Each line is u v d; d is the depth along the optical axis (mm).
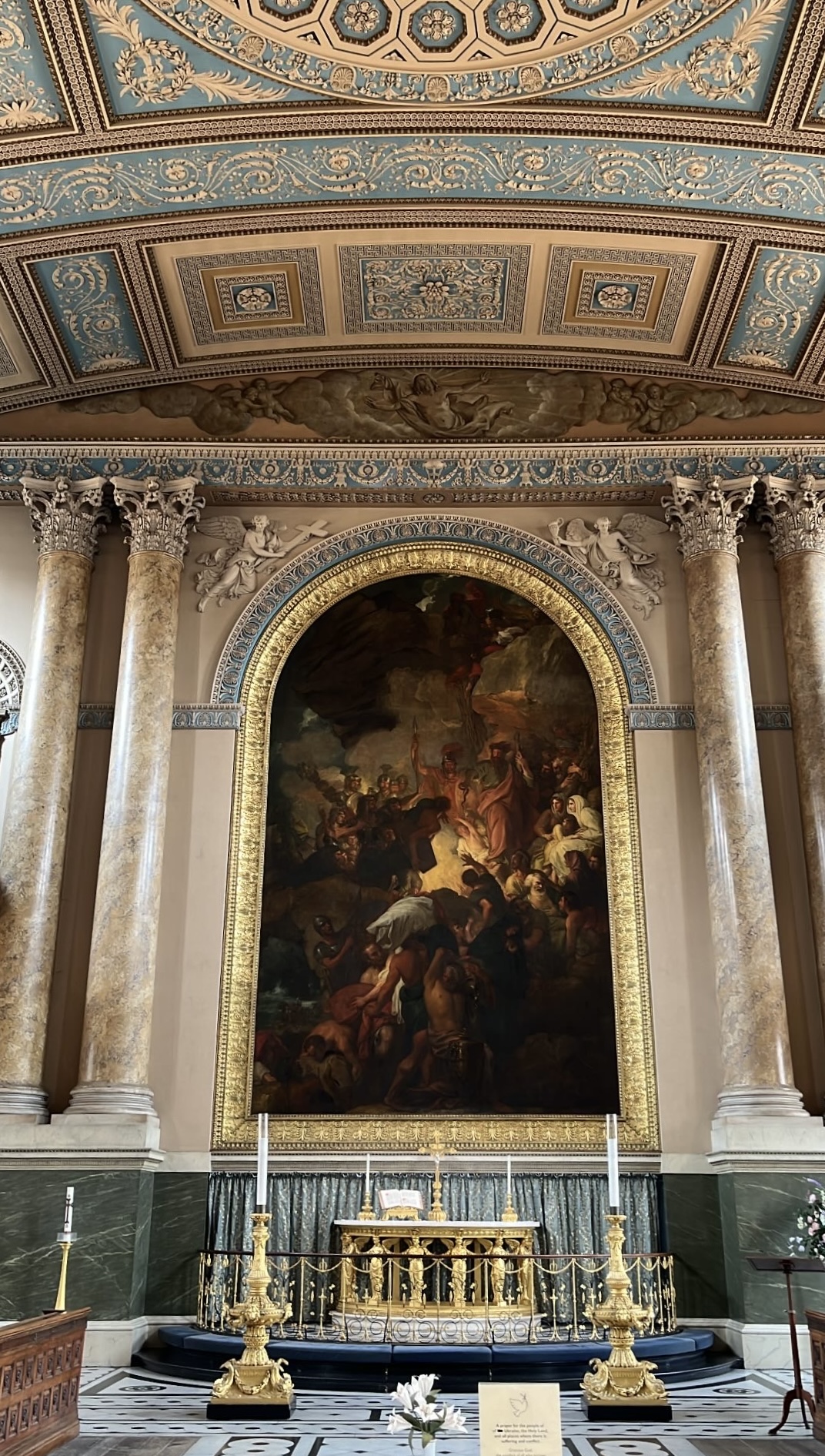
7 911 10688
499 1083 10758
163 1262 10031
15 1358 5566
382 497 12516
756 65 9836
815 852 11180
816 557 11969
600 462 12391
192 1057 10734
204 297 12086
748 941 10609
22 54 9664
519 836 11625
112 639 12039
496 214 11383
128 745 11195
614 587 12297
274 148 10625
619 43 9664
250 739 11773
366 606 12492
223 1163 10406
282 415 12734
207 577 12305
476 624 12414
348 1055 10859
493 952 11203
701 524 12062
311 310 12383
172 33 9578
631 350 12742
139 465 12352
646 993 10945
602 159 10766
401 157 10789
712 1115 10562
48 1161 9742
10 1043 10336
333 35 9617
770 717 11844
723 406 12758
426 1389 4906
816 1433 6621
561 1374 8086
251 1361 7215
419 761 11914
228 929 11109
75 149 10445
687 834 11422
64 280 11586
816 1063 10828
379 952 11211
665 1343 8727
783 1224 9656
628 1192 10352
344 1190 10336
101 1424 6875
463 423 12719
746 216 11211
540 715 12047
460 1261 8805
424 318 12578
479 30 9594
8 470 12312
